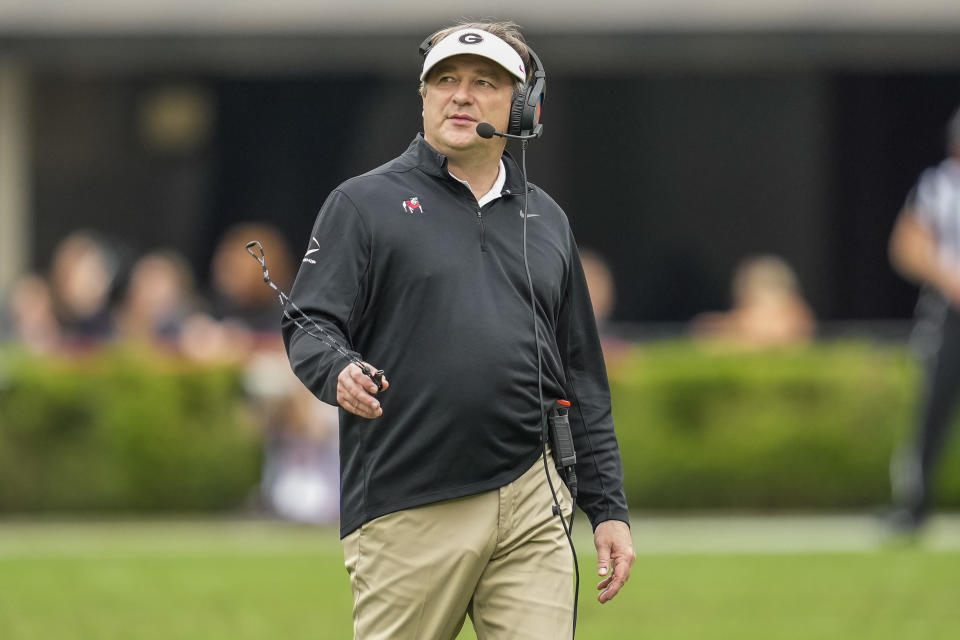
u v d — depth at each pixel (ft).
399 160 43.01
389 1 174.19
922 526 117.50
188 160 198.80
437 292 41.37
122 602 91.20
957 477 132.26
